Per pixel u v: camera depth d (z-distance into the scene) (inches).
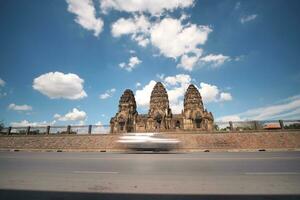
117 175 284.5
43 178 268.2
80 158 503.8
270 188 214.1
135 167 351.6
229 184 231.5
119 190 210.2
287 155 556.4
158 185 229.0
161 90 2073.1
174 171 311.6
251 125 956.6
